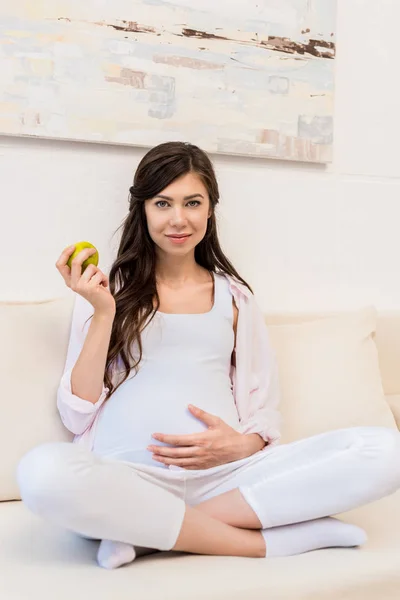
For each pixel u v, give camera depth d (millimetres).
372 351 1781
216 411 1404
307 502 1201
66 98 1684
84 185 1740
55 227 1717
